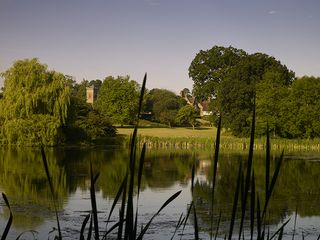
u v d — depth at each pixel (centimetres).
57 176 3434
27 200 2477
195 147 6600
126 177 189
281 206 2350
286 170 3925
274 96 6519
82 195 2645
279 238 207
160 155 5369
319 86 6450
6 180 3200
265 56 7612
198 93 8956
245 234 1692
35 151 5238
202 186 3061
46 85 5494
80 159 4625
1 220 2000
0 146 5647
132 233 173
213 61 8794
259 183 3100
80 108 6725
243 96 6831
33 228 1850
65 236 1709
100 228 1756
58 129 5588
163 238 1691
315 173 3744
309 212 2211
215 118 7612
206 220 1992
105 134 6769
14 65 5441
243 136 7012
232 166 4184
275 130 6788
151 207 2308
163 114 9494
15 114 5400
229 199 2555
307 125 6475
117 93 8862
